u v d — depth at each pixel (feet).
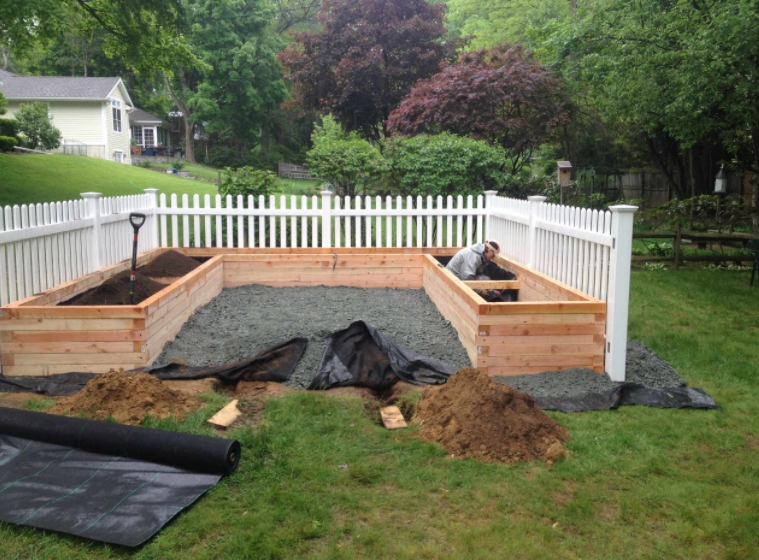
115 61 163.43
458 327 22.81
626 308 18.57
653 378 19.17
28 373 18.60
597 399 17.34
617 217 18.48
